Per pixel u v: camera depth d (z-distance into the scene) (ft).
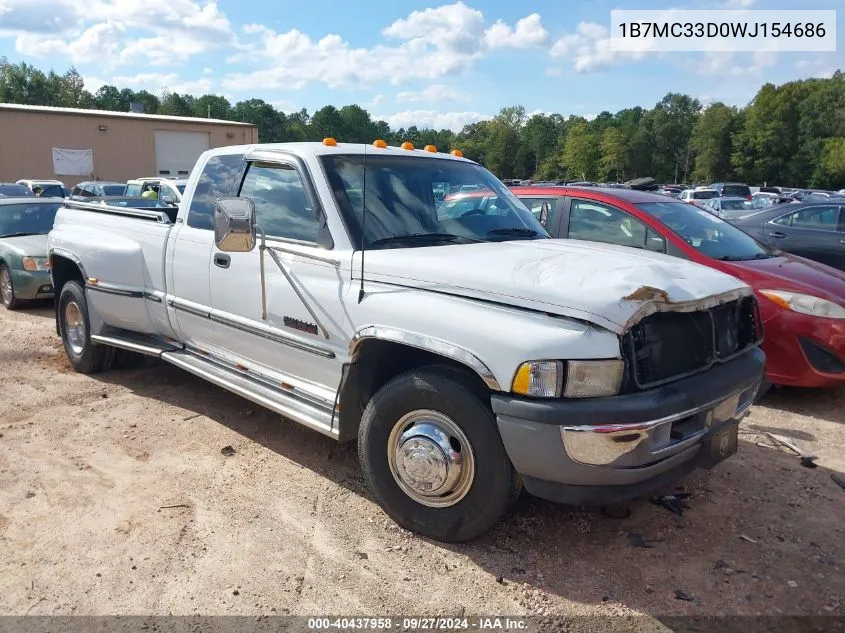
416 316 11.09
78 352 20.76
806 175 315.99
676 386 10.42
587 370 9.66
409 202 13.83
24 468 14.17
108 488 13.34
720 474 14.32
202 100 423.64
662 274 10.94
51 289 31.50
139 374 20.72
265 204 14.48
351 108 453.17
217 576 10.58
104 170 121.90
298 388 13.62
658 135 382.63
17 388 19.42
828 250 33.94
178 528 11.91
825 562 11.19
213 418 17.12
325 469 14.30
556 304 9.98
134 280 17.94
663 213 20.92
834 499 13.33
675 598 10.18
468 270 11.01
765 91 329.93
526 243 13.57
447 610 9.86
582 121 419.95
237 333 14.98
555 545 11.51
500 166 448.24
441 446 10.98
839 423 17.44
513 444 10.05
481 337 10.29
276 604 9.96
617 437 9.61
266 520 12.21
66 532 11.75
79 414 17.35
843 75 334.24
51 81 293.84
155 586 10.33
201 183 16.52
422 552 11.26
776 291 18.20
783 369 18.15
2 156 113.80
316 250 12.98
